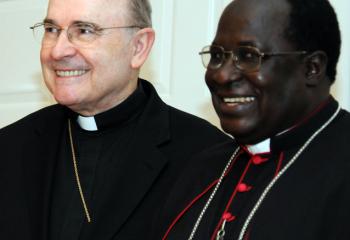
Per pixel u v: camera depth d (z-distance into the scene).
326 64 1.32
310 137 1.33
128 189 1.78
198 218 1.41
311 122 1.33
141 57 1.95
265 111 1.29
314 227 1.22
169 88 2.28
